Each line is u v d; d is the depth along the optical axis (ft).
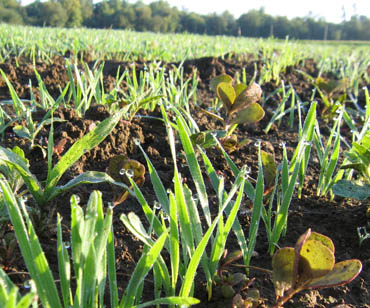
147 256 3.55
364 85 18.53
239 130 10.91
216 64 18.02
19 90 12.83
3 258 4.37
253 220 4.99
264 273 5.01
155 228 4.30
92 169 7.32
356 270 3.79
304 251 3.71
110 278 3.89
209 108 11.89
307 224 6.19
